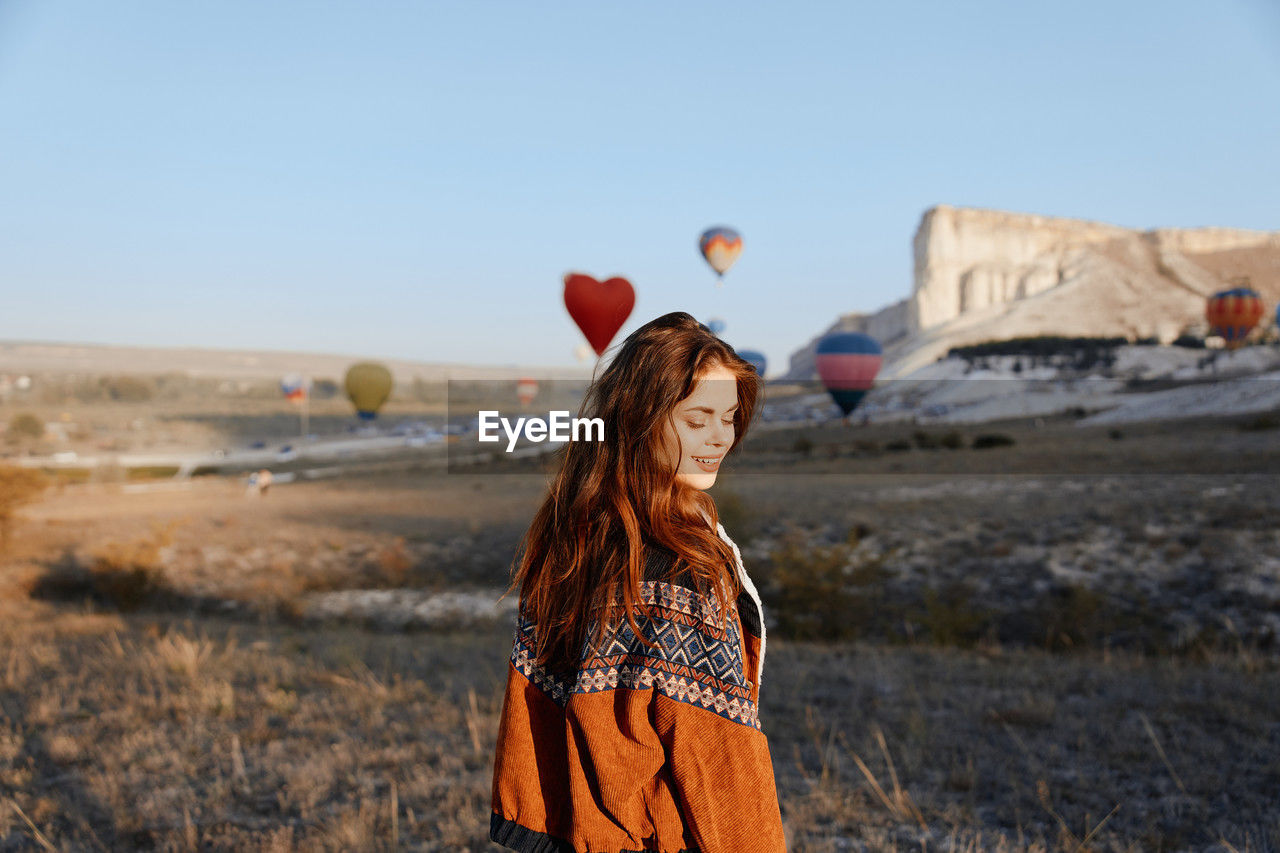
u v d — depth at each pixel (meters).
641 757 1.10
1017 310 196.12
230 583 20.41
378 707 6.59
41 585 19.12
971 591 16.66
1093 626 13.59
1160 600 15.46
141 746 5.50
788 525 25.38
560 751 1.27
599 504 1.22
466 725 6.15
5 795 4.71
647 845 1.13
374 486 44.69
